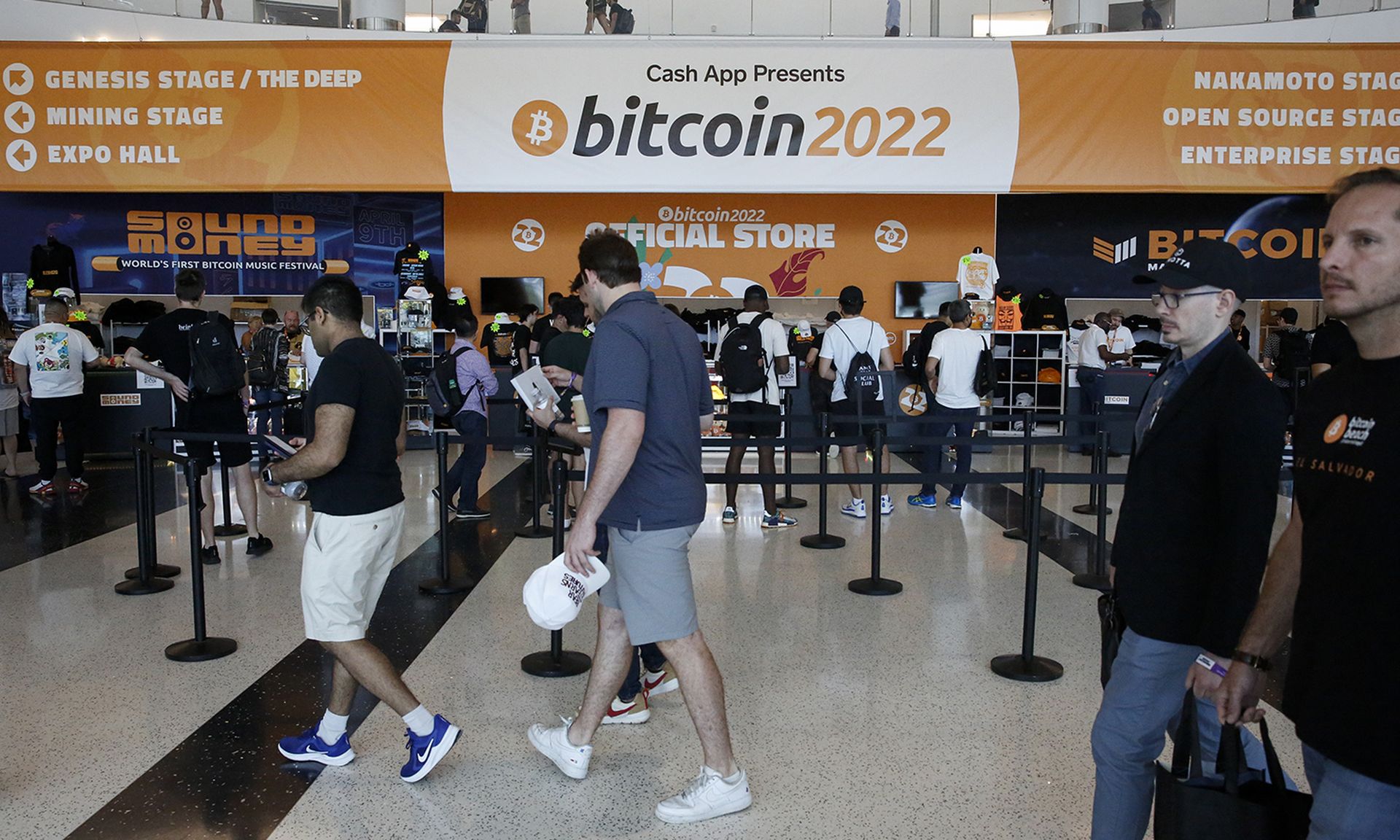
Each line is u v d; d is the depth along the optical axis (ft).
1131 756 7.48
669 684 13.46
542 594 9.30
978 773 10.97
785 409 30.07
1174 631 7.20
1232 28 37.93
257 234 41.63
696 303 43.21
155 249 41.27
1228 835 6.14
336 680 10.93
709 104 31.68
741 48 31.55
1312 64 30.66
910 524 24.59
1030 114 31.27
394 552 11.02
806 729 12.16
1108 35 38.52
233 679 13.79
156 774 10.86
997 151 31.40
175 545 21.91
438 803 10.25
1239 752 6.25
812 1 52.21
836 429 24.68
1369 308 5.18
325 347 10.80
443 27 44.32
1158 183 31.12
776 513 24.12
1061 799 10.36
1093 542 22.59
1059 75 31.19
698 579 19.25
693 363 9.87
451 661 14.60
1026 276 42.45
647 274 42.47
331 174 31.58
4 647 15.12
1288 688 5.59
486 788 10.61
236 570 19.76
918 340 29.45
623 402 8.96
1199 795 6.21
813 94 31.58
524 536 22.63
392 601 17.71
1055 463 34.83
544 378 12.82
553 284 42.39
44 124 31.14
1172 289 7.33
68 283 40.01
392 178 31.71
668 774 10.96
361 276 42.16
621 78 31.71
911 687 13.61
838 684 13.71
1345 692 5.11
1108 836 7.61
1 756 11.29
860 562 20.63
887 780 10.79
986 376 26.50
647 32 52.42
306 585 10.35
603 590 10.55
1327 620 5.24
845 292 24.41
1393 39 36.96
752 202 42.22
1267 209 41.16
